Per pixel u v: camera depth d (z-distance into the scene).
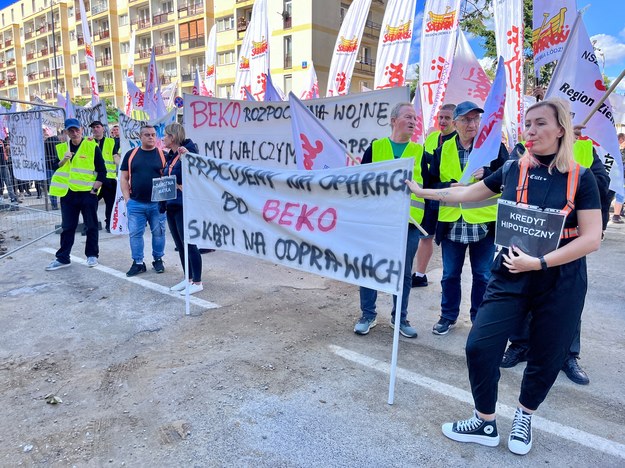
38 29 58.44
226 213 4.07
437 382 3.28
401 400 3.04
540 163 2.33
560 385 3.28
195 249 5.04
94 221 6.14
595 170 3.23
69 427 2.77
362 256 3.12
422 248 5.29
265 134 5.50
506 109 6.09
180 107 13.22
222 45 35.41
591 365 3.58
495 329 2.42
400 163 2.88
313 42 27.75
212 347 3.79
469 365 2.50
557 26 4.94
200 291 5.19
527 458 2.50
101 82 50.59
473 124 3.79
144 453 2.53
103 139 8.33
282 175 3.57
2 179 10.29
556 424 2.81
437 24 7.14
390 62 8.21
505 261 2.38
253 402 3.00
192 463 2.44
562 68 4.06
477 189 2.64
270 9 29.12
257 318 4.41
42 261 6.49
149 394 3.11
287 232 3.59
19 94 64.94
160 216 5.83
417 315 4.60
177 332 4.09
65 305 4.76
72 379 3.32
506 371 3.48
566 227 2.26
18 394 3.13
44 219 9.70
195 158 4.25
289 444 2.59
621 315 4.59
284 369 3.43
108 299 4.93
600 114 3.95
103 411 2.93
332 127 5.10
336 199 3.25
